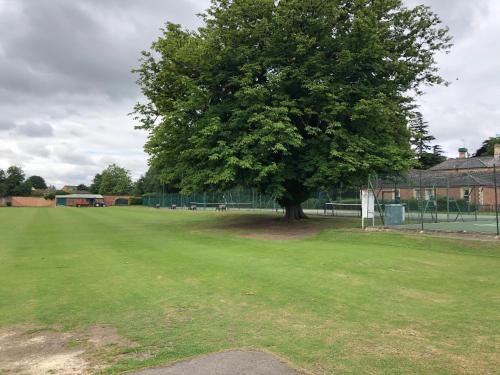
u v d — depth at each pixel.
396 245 16.89
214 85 24.88
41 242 19.38
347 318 7.29
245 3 23.23
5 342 6.34
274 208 48.72
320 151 23.45
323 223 25.98
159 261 13.70
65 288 9.86
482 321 7.04
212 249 16.59
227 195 60.22
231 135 23.09
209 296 8.96
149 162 28.25
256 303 8.34
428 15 27.09
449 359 5.41
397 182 30.34
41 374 5.13
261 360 5.36
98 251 16.20
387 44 25.03
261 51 23.83
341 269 11.86
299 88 23.77
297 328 6.75
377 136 24.70
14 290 9.69
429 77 27.83
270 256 14.43
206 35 25.41
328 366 5.18
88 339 6.39
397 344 5.98
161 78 26.69
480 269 11.79
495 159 61.31
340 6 24.73
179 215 43.25
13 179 138.00
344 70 23.36
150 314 7.68
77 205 101.81
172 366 5.20
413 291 9.25
